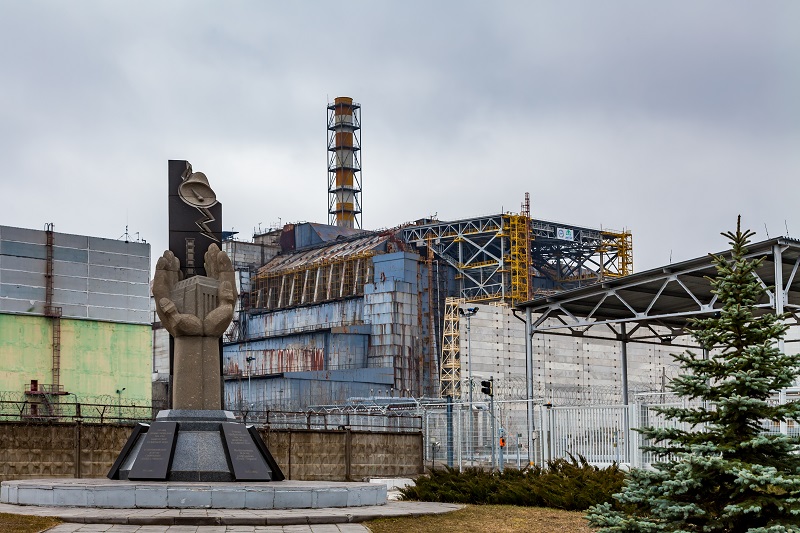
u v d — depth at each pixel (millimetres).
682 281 50812
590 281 159500
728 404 18391
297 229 172875
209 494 25406
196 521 23188
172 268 31000
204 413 29547
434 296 149000
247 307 164000
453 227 152500
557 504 28703
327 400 131875
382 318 142875
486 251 152125
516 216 146000
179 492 25375
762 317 18859
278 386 132750
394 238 153000
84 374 85562
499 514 27016
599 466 41406
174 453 28344
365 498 27484
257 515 23875
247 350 153500
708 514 18297
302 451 56406
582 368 119062
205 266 31609
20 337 82750
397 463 60625
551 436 45000
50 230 85750
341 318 149125
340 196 179250
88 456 51406
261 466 28516
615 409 42312
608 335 120188
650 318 50719
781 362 18484
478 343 116250
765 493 17906
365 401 104750
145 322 89688
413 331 143500
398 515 25469
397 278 143500
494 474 33625
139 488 25359
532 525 25109
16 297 83312
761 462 18328
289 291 161875
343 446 58156
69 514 23672
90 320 86688
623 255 157625
